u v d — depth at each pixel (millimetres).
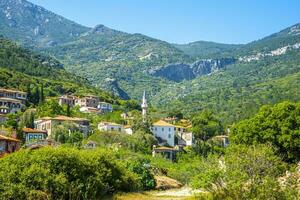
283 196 26078
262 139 66000
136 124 161875
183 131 180125
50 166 43625
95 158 50031
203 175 35406
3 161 42656
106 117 187875
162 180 67812
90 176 46750
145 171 63531
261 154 36344
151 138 147625
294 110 65438
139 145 133875
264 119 66688
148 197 50781
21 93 190125
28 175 41156
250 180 27703
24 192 40094
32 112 158250
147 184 62406
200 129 185375
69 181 44188
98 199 46625
